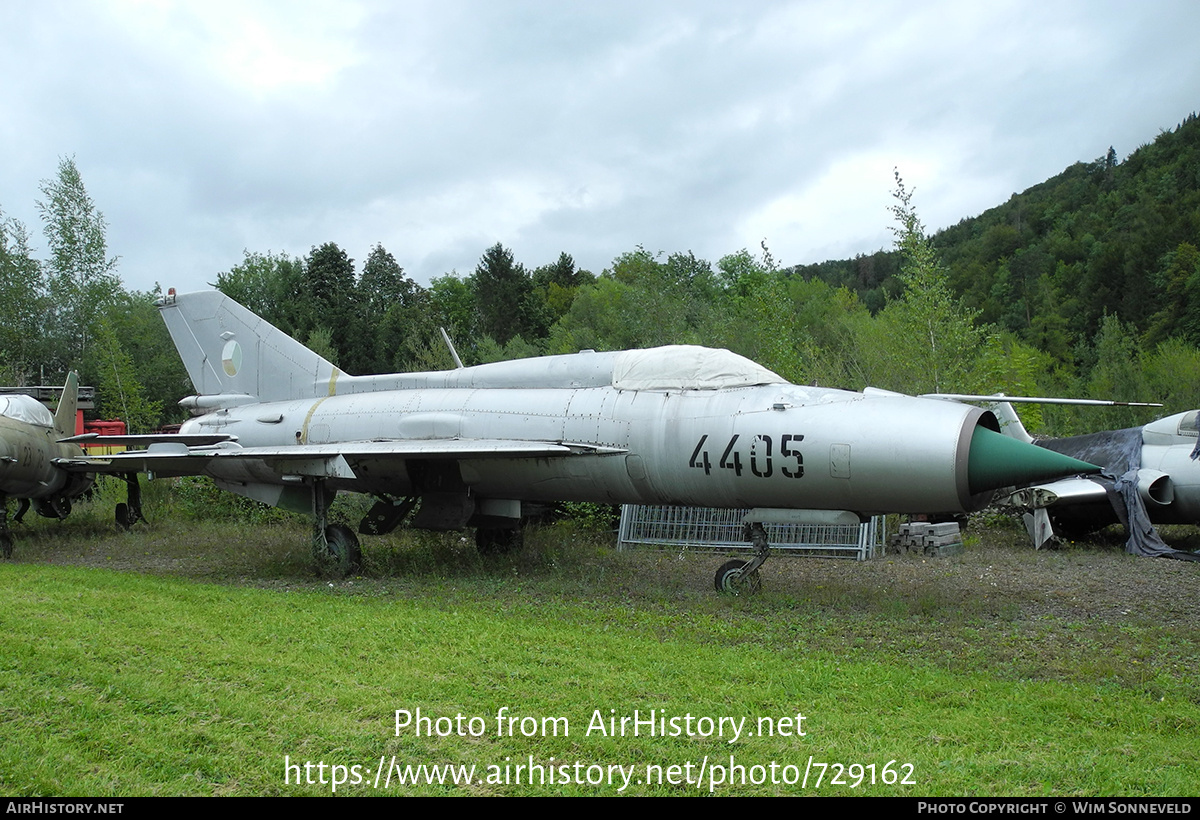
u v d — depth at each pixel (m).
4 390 15.22
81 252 27.95
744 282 37.88
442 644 5.93
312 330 29.58
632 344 21.67
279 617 6.77
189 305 12.38
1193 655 5.79
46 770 3.77
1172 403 22.80
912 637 6.37
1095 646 6.05
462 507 9.90
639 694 4.87
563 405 9.09
